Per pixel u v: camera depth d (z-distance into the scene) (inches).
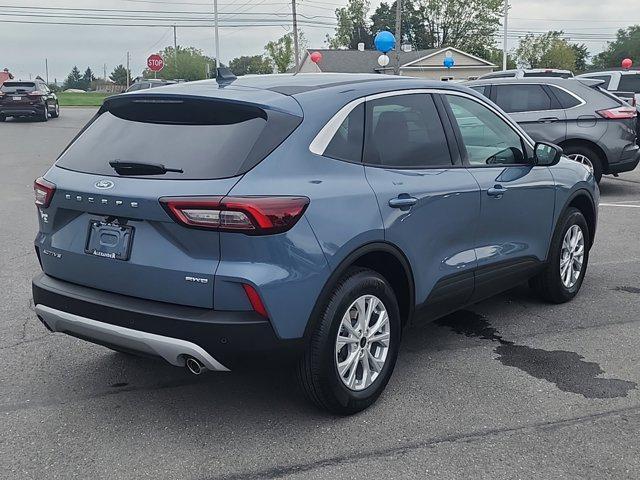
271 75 181.3
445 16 3206.2
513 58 3289.9
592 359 192.1
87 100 2156.7
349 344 155.3
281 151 144.3
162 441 149.0
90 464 140.2
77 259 152.6
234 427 154.7
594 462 139.8
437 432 152.2
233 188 136.3
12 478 135.3
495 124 203.9
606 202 440.5
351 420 157.6
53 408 164.2
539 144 215.2
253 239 135.3
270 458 142.0
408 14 3267.7
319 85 164.4
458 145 187.5
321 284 144.5
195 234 136.8
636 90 676.1
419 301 173.3
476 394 170.6
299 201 140.5
